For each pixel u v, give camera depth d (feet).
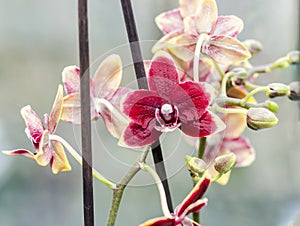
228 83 1.44
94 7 2.41
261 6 1.82
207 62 1.39
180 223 1.17
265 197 2.07
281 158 2.05
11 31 2.58
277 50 1.84
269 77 1.84
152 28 2.06
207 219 2.01
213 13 1.31
